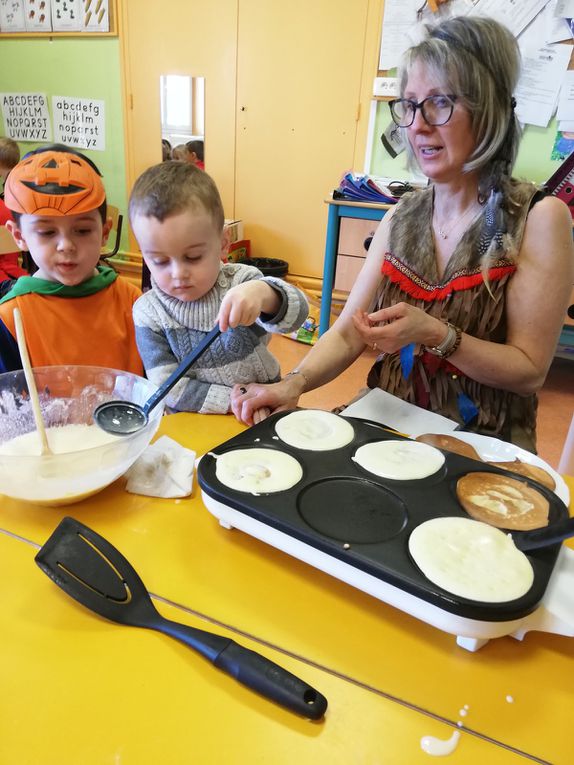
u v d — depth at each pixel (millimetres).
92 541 506
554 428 2141
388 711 395
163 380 943
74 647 431
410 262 1074
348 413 854
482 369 963
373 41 2637
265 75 2916
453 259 1020
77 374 786
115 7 3035
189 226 852
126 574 487
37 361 1114
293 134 2979
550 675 434
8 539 547
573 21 2232
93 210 1070
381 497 540
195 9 2914
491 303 1003
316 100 2859
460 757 366
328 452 613
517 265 986
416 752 368
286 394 880
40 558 478
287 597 494
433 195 1095
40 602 474
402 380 1096
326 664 430
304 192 3088
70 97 3369
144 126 3273
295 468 575
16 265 2295
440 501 538
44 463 549
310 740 371
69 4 3121
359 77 2734
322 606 486
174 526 577
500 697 411
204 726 376
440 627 432
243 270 1019
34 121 3516
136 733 369
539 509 533
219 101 3066
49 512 592
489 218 979
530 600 419
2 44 3398
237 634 453
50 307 1122
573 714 403
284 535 495
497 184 975
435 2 2410
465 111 896
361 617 478
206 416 843
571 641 469
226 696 398
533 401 1066
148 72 3137
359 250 2510
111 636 443
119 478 654
